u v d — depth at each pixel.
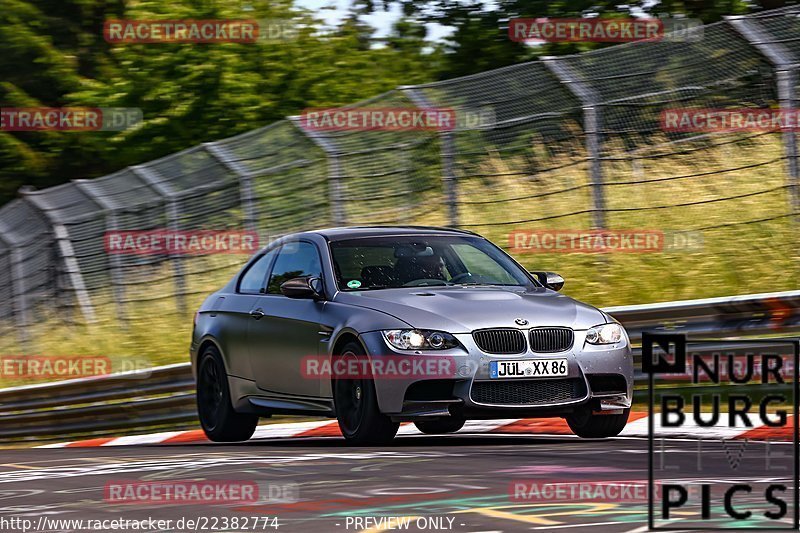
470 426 36.38
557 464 24.72
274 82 90.88
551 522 17.61
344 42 93.38
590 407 30.16
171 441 42.84
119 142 90.25
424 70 94.88
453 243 34.72
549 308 30.86
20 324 74.56
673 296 50.09
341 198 55.09
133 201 65.38
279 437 38.38
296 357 32.91
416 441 32.28
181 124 89.00
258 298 35.56
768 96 51.22
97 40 117.81
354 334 30.48
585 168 56.59
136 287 69.38
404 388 29.39
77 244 71.75
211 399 37.38
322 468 25.48
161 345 64.50
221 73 88.25
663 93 48.72
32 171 107.94
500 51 90.50
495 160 57.88
